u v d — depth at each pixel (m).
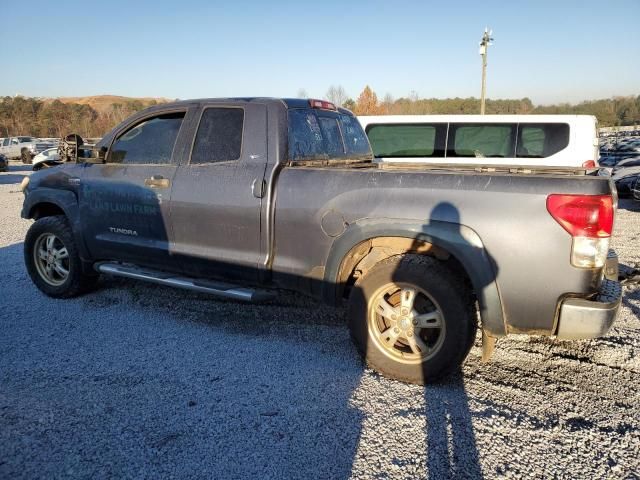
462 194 3.07
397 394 3.20
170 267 4.28
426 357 3.26
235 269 3.87
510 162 9.35
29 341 3.99
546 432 2.80
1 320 4.43
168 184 4.11
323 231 3.46
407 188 3.22
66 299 4.99
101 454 2.59
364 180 3.36
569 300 2.87
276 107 3.82
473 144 9.56
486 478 2.44
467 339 3.14
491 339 3.19
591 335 2.88
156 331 4.20
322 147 4.25
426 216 3.13
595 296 2.95
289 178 3.63
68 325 4.32
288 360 3.68
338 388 3.27
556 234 2.85
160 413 2.97
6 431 2.78
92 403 3.07
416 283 3.20
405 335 3.31
